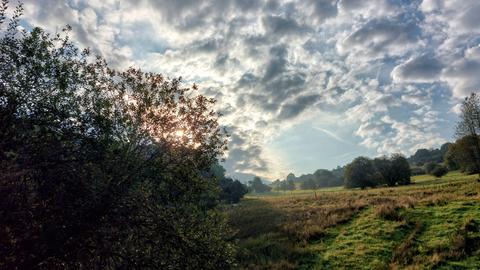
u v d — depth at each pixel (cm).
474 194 3503
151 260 1205
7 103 1123
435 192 4094
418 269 2134
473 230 2527
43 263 1120
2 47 1191
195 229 1387
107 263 1214
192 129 1488
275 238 3253
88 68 1377
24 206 1066
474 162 6662
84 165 1212
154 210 1329
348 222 3347
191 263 1300
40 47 1237
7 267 1020
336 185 18662
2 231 1026
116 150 1259
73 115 1270
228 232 1523
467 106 6562
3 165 1062
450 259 2209
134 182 1301
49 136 1208
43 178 1147
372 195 5038
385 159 10212
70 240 1110
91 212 1134
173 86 1516
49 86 1253
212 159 1530
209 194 1528
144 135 1391
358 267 2352
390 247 2572
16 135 1133
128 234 1243
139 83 1464
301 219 3803
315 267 2461
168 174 1423
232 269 1430
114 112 1374
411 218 3045
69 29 1323
